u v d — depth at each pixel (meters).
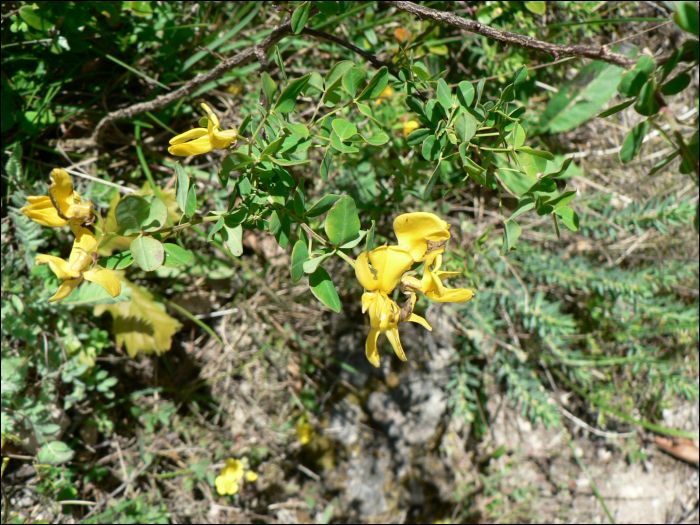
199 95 2.56
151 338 2.44
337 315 3.07
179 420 2.77
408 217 1.01
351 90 1.19
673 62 0.91
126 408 2.67
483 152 1.32
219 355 2.85
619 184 3.21
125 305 2.42
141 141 2.54
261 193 1.14
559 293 3.20
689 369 3.53
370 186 2.36
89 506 2.56
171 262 1.07
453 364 3.27
